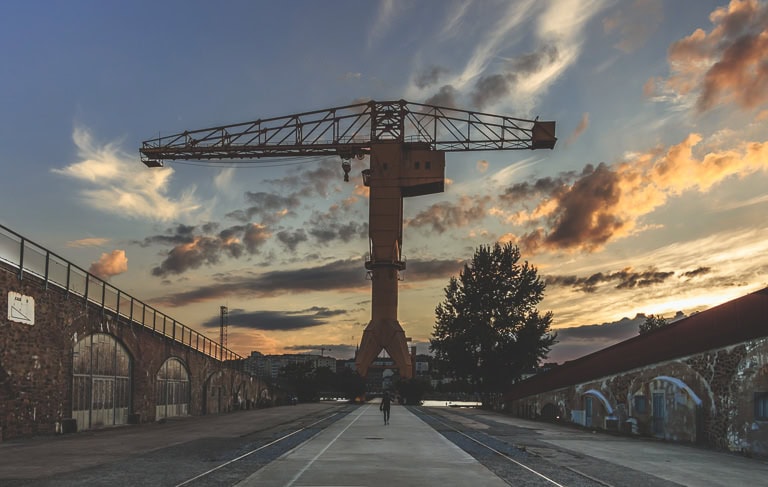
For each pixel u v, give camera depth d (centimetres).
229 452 2227
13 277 2842
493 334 7788
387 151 9512
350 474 1652
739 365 2530
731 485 1608
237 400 6931
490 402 7688
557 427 4072
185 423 4203
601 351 4141
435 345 8094
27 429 2948
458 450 2330
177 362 5069
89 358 3578
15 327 2858
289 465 1839
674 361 3020
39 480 1562
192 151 9694
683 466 1992
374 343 9331
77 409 3428
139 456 2109
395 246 9419
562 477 1686
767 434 2334
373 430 3381
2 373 2761
